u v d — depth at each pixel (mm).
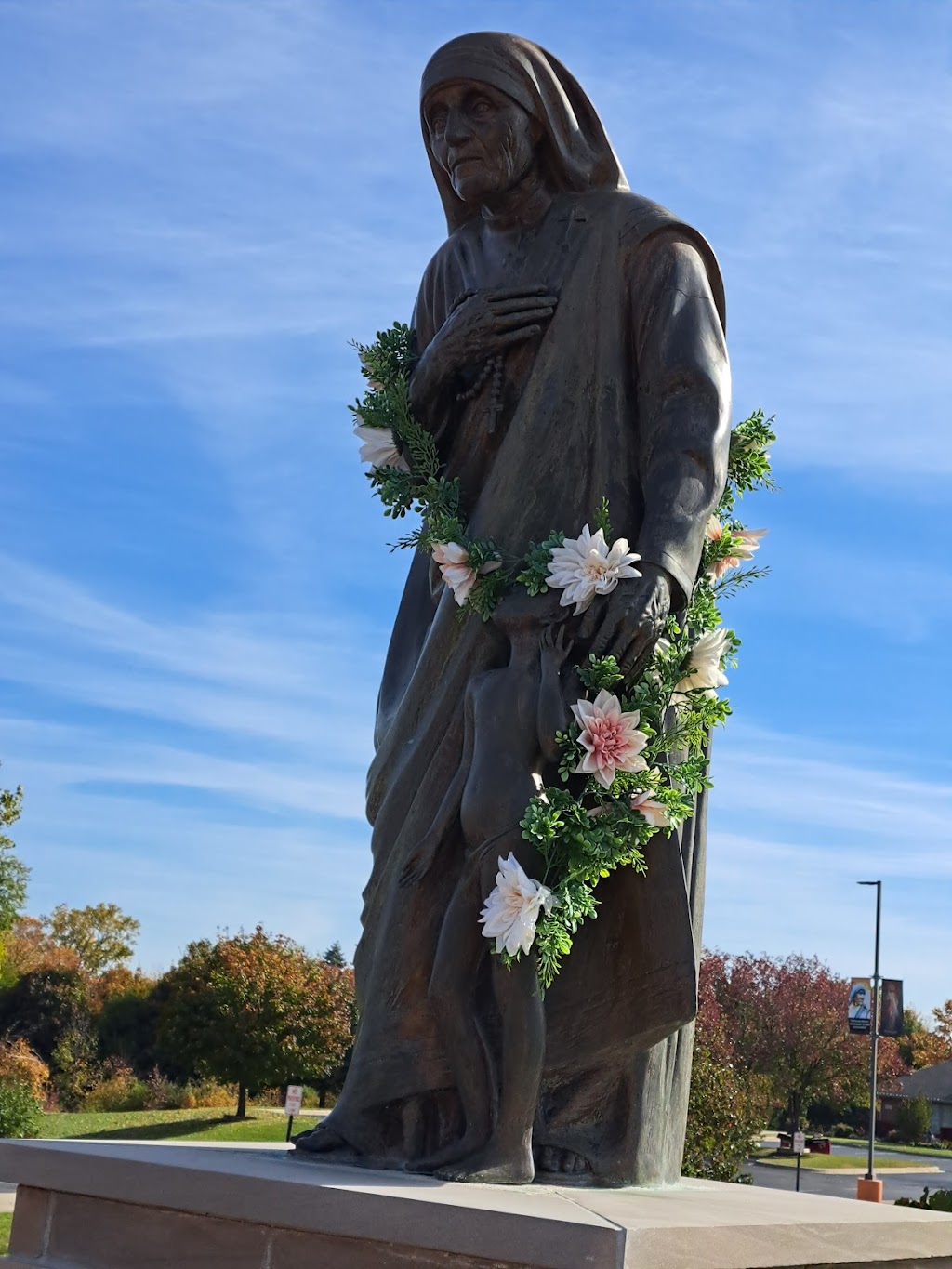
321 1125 4238
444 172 5109
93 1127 30906
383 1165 4074
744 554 4793
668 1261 2938
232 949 34062
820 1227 3361
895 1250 3580
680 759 4461
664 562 4207
